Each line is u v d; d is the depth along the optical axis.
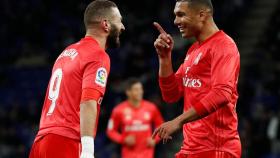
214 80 14.92
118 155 44.84
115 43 16.05
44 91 56.44
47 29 63.91
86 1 64.75
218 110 15.34
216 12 58.84
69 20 63.84
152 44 57.28
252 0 61.34
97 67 14.84
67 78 15.16
